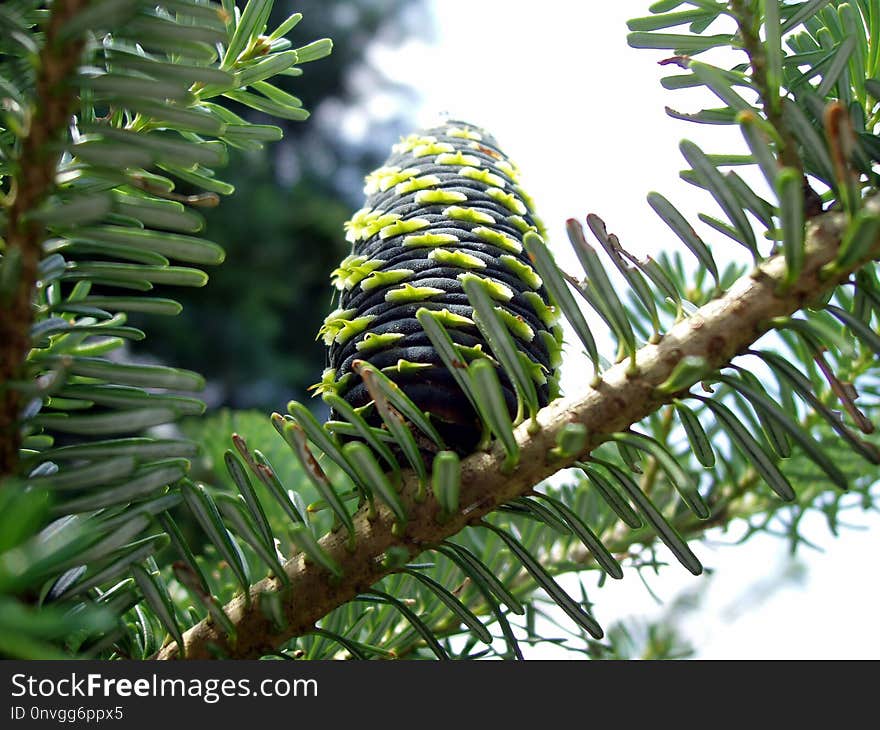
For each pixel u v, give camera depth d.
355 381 0.25
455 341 0.24
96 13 0.21
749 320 0.24
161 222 0.22
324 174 1.49
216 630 0.24
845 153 0.22
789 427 0.23
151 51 0.25
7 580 0.19
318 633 0.24
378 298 0.25
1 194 0.22
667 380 0.24
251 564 0.29
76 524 0.22
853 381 0.30
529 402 0.24
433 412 0.24
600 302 0.24
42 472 0.23
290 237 1.30
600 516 0.31
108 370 0.22
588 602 0.30
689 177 0.25
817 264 0.23
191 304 1.19
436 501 0.24
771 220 0.24
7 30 0.22
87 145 0.22
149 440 0.22
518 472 0.24
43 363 0.22
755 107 0.24
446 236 0.25
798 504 0.32
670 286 0.24
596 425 0.24
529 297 0.25
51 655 0.18
